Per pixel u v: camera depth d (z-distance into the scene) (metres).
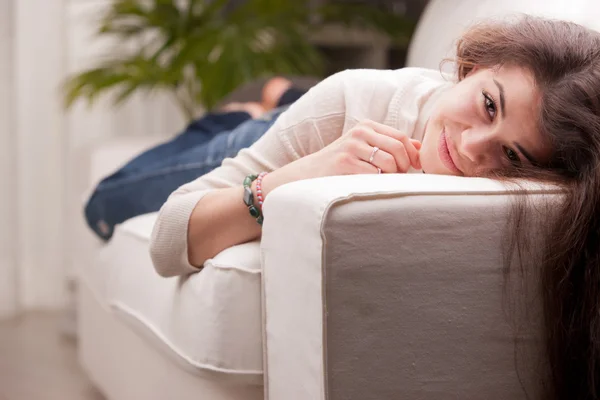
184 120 3.96
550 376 1.21
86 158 2.66
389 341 1.10
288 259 1.15
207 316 1.28
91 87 3.41
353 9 3.61
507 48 1.29
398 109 1.45
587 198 1.19
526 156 1.27
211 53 3.30
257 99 2.89
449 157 1.31
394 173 1.27
